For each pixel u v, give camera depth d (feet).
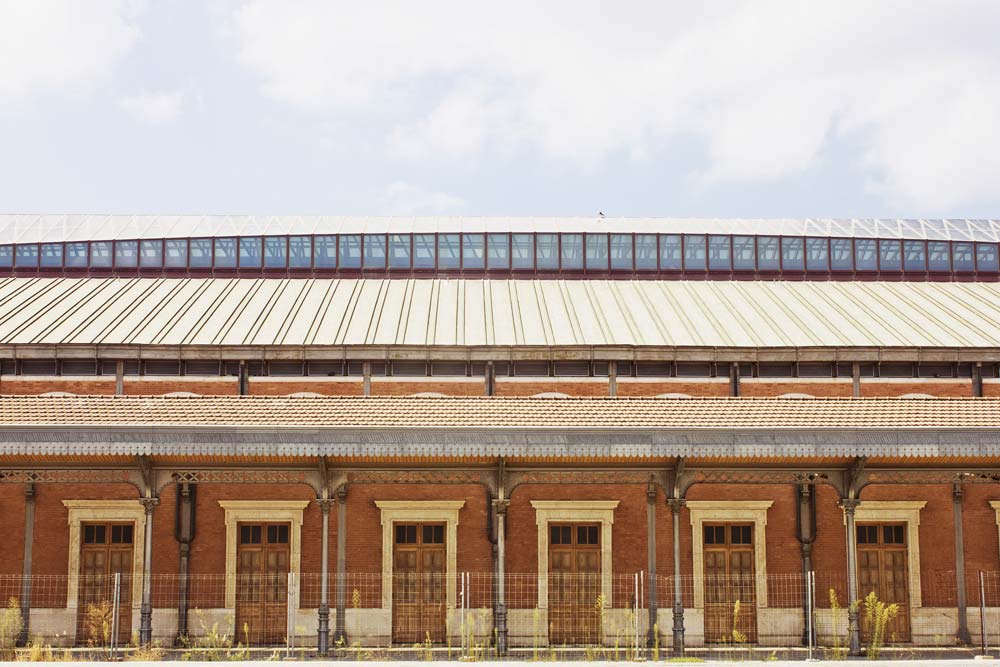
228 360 97.50
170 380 97.25
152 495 79.30
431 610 91.97
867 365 99.86
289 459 79.10
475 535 92.68
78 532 91.04
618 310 112.37
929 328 105.91
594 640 91.30
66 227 130.93
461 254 127.65
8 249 124.77
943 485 94.22
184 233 127.75
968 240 130.00
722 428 76.02
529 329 104.78
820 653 83.20
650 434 75.97
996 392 99.25
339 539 84.53
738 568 93.35
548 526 93.04
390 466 80.89
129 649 82.84
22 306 108.47
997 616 91.25
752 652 85.35
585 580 92.53
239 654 81.35
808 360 99.04
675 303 115.75
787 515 93.56
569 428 75.82
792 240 129.80
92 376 96.89
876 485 93.81
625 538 92.89
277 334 101.35
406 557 92.68
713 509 93.04
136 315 106.32
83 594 90.84
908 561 93.15
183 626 89.30
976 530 93.71
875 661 73.82
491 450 75.41
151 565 83.66
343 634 84.07
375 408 80.74
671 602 91.86
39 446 73.72
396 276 126.72
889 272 128.98
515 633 90.89
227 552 91.30
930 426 76.38
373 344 98.17
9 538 90.63
